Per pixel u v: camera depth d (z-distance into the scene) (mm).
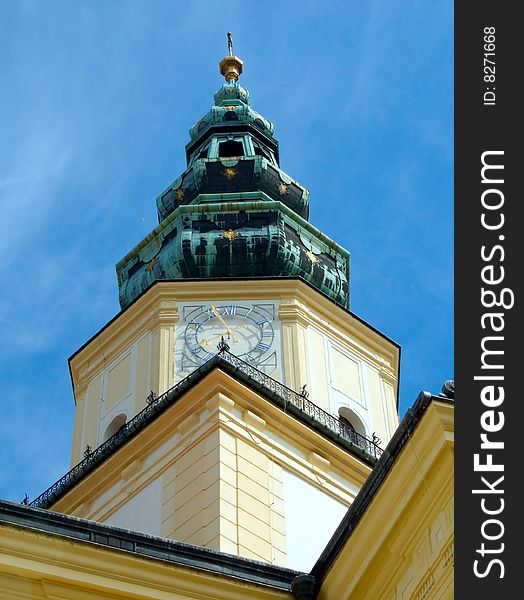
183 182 52500
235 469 36719
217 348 43156
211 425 37844
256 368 41969
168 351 43188
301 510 37250
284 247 48094
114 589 22312
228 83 61688
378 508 22438
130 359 44344
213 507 35312
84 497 39812
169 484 37438
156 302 44938
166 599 22656
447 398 21484
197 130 56500
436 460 21422
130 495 38438
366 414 43469
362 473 40031
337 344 44906
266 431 38719
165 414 39250
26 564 21844
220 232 48500
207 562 23484
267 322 44094
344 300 49406
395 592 22297
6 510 22203
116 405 43219
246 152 54094
